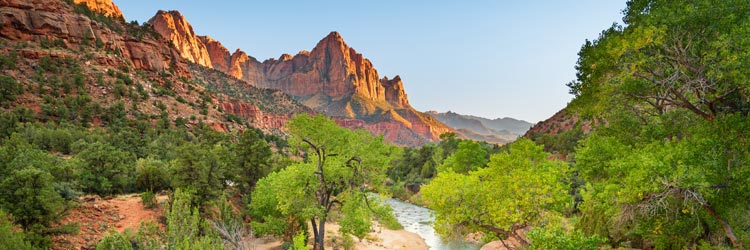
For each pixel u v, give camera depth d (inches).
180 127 3811.5
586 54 626.2
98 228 894.4
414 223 1895.9
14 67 3550.7
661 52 549.6
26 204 737.6
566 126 4478.3
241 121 5625.0
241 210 1357.0
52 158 1434.5
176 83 5620.1
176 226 737.0
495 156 814.5
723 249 550.3
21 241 613.3
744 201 474.6
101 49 4793.3
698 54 519.5
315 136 956.6
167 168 1625.2
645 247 833.5
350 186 987.3
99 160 1364.4
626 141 653.9
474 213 761.0
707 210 519.8
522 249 703.1
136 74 4928.6
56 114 3120.1
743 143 459.2
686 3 507.2
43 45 4153.5
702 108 570.3
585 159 735.1
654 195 519.2
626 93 575.8
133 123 3518.7
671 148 515.5
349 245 1167.0
